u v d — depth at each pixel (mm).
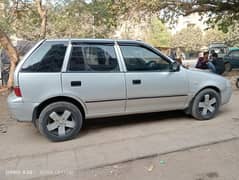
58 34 20156
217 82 5387
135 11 11602
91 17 14156
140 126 5105
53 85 4293
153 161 3609
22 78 4176
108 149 4027
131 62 4801
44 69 4297
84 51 4535
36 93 4238
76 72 4422
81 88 4434
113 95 4633
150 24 12961
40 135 4832
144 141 4270
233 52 16203
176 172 3289
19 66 4242
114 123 5340
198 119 5348
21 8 11844
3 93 8812
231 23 13547
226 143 4094
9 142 4504
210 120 5328
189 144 4066
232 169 3301
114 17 12336
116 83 4617
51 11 13281
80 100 4465
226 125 4914
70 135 4500
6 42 9172
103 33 20500
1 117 6066
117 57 4699
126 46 4812
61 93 4336
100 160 3670
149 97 4883
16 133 4973
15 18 12102
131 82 4711
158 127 4996
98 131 4910
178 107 5215
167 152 3836
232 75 13922
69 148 4160
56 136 4426
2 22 9734
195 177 3150
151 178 3178
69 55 4430
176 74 5023
